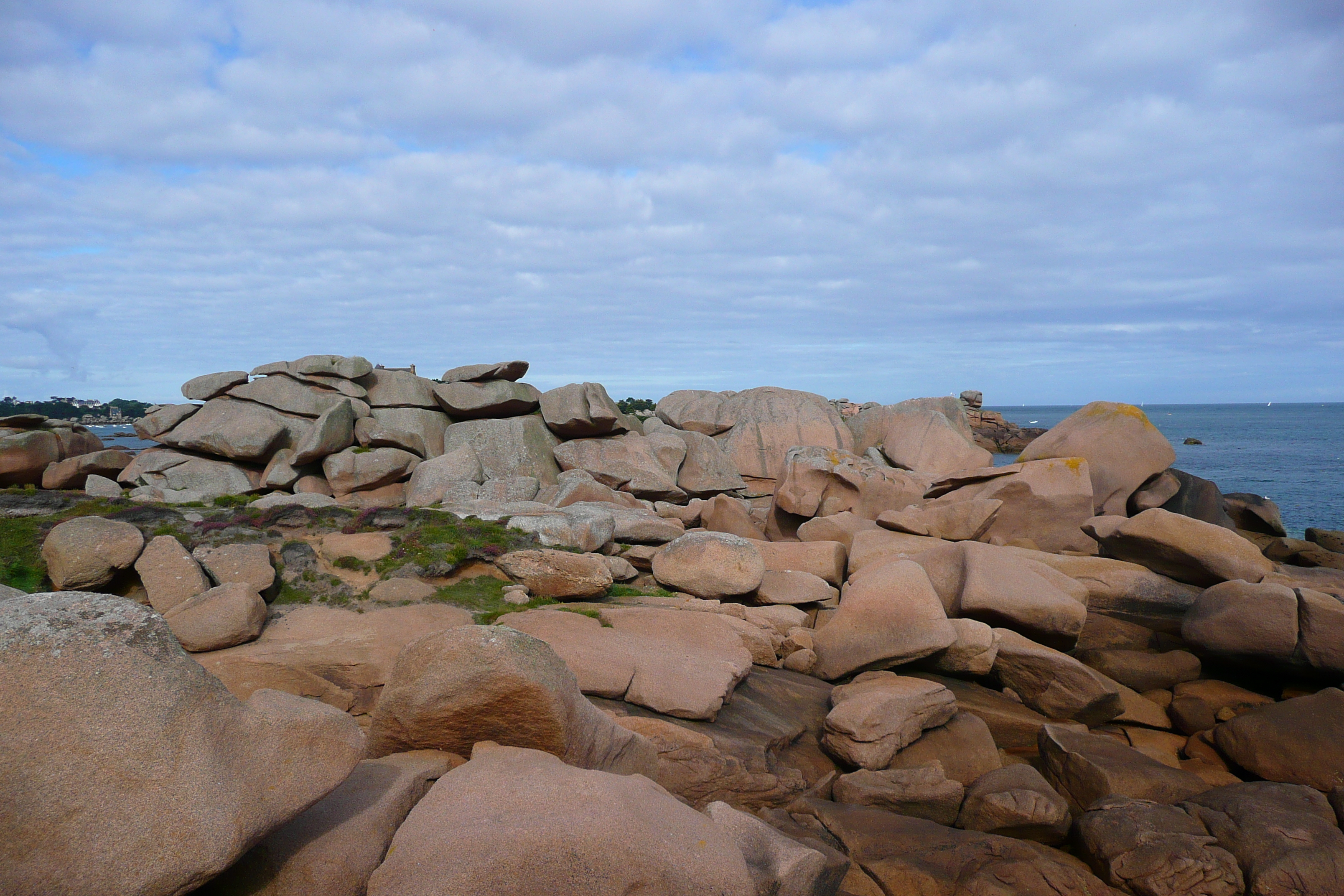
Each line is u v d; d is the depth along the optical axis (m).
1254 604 11.11
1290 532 26.45
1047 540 16.36
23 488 15.43
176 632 9.34
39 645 3.81
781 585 12.83
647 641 10.03
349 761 4.62
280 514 12.94
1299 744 9.11
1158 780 8.50
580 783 4.96
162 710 3.91
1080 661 12.11
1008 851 7.21
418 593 11.41
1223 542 12.91
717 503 17.73
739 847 5.65
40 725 3.67
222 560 11.00
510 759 5.46
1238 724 9.68
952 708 9.73
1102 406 18.42
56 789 3.60
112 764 3.71
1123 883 7.12
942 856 7.18
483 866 4.23
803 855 5.57
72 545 10.35
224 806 3.89
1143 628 12.98
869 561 14.28
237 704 4.30
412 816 4.85
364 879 4.50
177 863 3.68
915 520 15.26
